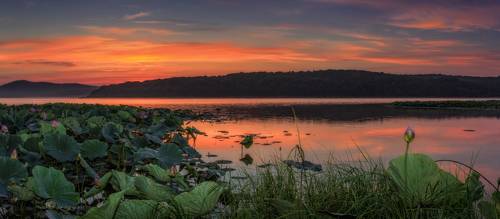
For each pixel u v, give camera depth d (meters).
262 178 5.44
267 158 10.36
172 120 16.36
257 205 4.53
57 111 19.22
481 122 23.94
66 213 5.01
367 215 4.24
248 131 18.19
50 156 6.92
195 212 3.80
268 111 39.06
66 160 6.43
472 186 4.11
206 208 3.82
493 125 21.69
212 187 3.79
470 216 4.00
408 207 4.09
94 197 5.73
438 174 4.05
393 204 4.17
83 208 5.28
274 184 5.08
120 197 3.47
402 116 29.98
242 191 4.92
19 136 7.12
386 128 19.73
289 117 28.81
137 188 4.09
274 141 14.27
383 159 10.52
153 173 5.10
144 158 7.40
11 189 4.66
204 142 13.95
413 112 36.28
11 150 6.92
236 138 15.16
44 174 4.32
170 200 3.93
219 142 13.91
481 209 3.78
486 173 8.73
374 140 14.84
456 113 34.41
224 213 4.39
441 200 4.05
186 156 9.99
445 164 9.64
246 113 34.84
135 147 8.23
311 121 24.69
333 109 43.75
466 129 19.31
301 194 4.72
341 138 15.36
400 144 13.74
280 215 4.18
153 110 27.41
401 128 19.72
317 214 4.10
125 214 3.53
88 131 10.10
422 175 4.07
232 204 4.62
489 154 11.74
